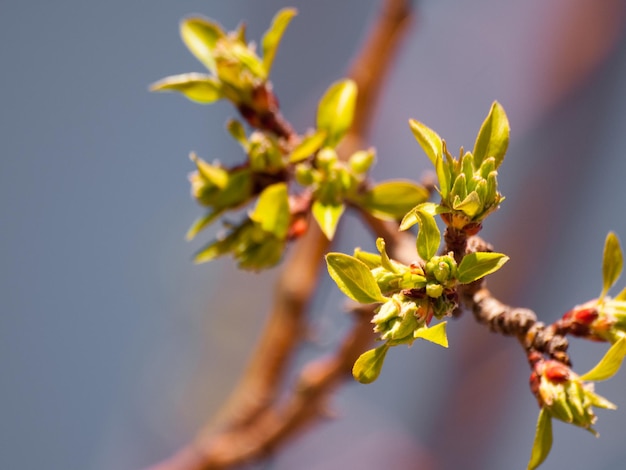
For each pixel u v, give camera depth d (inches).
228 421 24.4
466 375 30.8
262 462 24.2
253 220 20.4
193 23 21.1
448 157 18.9
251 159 20.6
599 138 29.7
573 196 29.7
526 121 30.4
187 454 24.7
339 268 18.7
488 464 30.2
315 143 20.2
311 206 20.6
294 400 23.8
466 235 19.0
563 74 29.8
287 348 24.4
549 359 19.5
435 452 30.6
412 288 18.8
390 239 20.8
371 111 23.5
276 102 20.9
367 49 23.6
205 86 20.7
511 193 30.2
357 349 22.8
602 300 19.8
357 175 20.5
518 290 29.4
